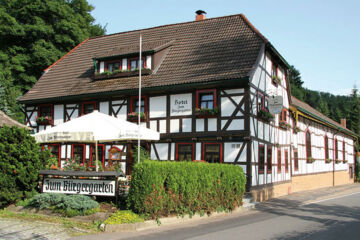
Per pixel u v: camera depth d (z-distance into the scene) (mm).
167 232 9664
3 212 11234
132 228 9812
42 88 24469
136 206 10320
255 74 18453
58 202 10961
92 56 25453
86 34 35594
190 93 18844
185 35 22953
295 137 25734
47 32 31531
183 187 11391
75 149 21781
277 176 21594
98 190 11125
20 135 12172
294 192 24734
